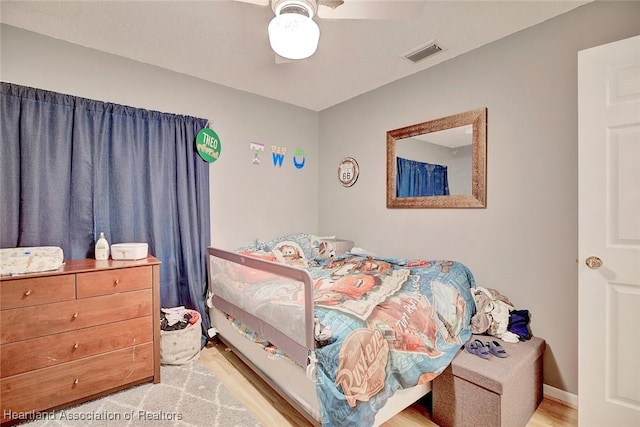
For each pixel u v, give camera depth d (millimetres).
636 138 1531
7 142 1946
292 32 1315
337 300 1755
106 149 2305
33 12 1854
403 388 1507
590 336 1660
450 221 2486
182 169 2604
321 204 3658
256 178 3160
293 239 3221
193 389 1993
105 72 2322
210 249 2553
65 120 2137
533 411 1814
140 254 2166
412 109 2719
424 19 1942
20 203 1986
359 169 3215
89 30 2047
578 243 1753
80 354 1812
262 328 1868
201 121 2740
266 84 2916
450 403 1680
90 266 1902
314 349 1450
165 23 1969
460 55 2393
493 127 2229
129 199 2359
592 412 1656
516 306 2127
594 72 1636
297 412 1784
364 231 3172
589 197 1656
